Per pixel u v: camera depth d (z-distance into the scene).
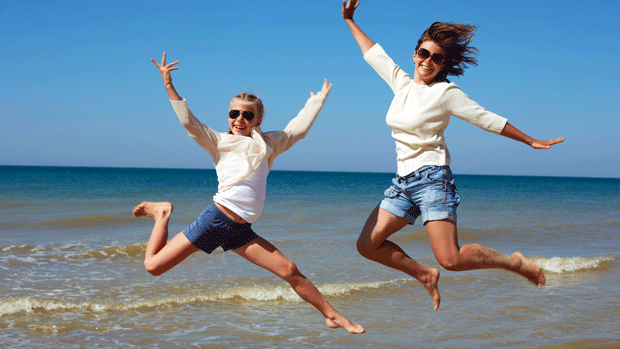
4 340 4.59
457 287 6.95
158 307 5.74
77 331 4.91
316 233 12.07
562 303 6.19
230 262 8.23
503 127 3.13
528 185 66.69
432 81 3.47
